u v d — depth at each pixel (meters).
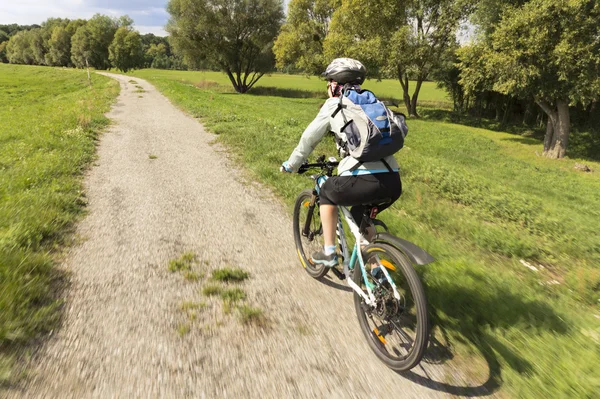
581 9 18.72
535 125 38.28
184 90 28.75
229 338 2.79
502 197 7.51
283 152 8.52
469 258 4.40
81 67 107.00
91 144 9.09
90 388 2.28
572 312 3.39
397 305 2.54
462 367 2.57
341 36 35.56
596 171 20.86
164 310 3.08
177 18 50.06
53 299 3.12
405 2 32.50
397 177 2.69
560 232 6.04
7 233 3.81
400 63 33.88
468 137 28.06
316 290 3.50
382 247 2.61
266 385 2.38
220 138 10.22
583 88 19.72
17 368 2.36
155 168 7.38
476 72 23.45
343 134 2.63
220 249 4.23
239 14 47.69
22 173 6.07
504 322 2.96
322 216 2.99
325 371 2.52
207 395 2.28
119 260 3.86
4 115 18.12
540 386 2.33
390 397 2.33
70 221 4.68
